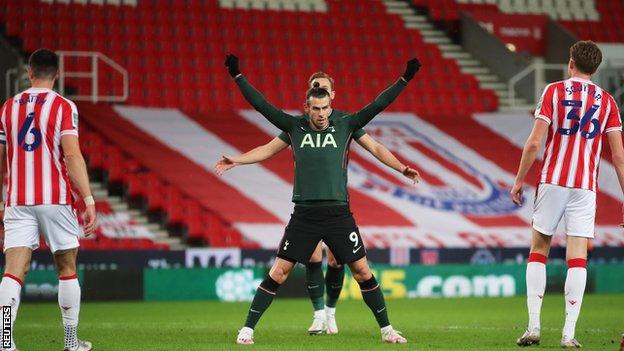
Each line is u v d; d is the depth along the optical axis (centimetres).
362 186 3597
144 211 3366
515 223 3525
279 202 3453
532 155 1362
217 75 3878
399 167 1445
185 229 3291
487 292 3052
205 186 3425
